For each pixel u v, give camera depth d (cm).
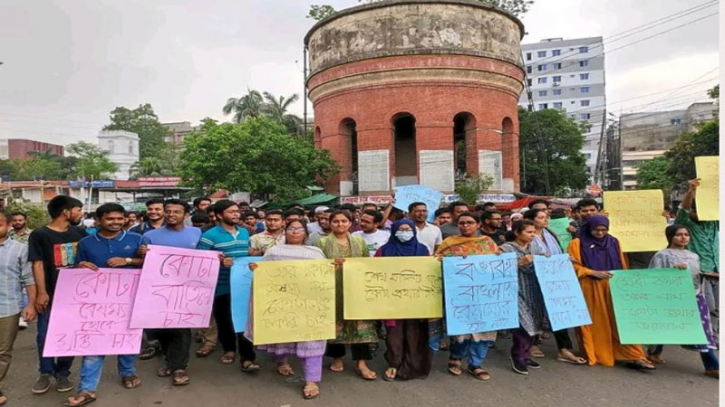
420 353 528
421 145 2281
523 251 559
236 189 2208
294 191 2234
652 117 6938
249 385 514
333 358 568
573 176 3872
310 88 2630
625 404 454
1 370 463
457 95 2284
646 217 704
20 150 9519
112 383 522
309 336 480
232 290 519
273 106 4409
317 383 515
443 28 2277
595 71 9231
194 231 583
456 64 2255
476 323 504
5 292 465
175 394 491
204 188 2452
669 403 456
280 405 461
